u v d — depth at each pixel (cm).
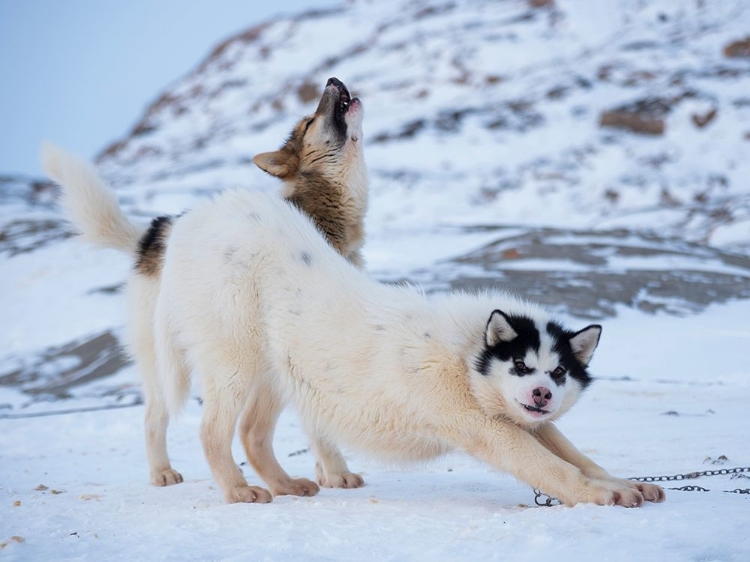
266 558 337
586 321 1344
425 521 402
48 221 2983
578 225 3684
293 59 12531
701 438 617
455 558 334
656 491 421
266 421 526
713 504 401
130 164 9631
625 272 1669
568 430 702
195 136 10369
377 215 4769
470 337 460
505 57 9012
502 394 444
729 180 4622
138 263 592
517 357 439
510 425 447
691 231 3189
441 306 479
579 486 423
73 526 421
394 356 461
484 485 521
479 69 8819
